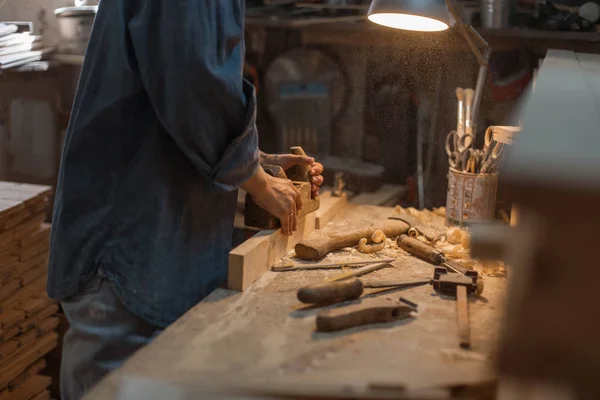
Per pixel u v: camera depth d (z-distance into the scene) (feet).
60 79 8.88
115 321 4.95
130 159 4.83
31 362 7.22
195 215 5.08
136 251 4.85
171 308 4.99
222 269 5.36
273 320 4.41
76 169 4.83
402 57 8.34
